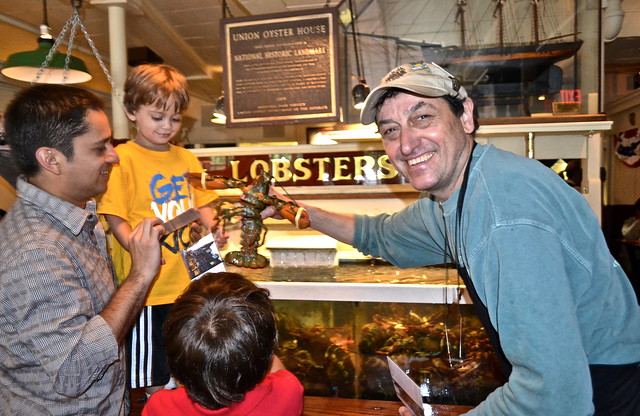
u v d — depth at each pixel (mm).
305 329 1924
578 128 2131
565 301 796
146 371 1676
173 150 1828
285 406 947
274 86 2340
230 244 2361
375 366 1885
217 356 813
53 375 945
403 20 2836
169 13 4645
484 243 866
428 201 1327
